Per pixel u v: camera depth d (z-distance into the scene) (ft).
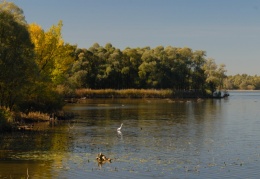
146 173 97.50
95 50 608.60
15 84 171.22
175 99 485.97
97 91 467.52
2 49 161.17
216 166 106.22
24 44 173.47
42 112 208.54
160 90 504.02
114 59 565.12
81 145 134.51
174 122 215.72
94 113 263.90
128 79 570.87
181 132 173.78
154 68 548.31
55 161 107.86
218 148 133.28
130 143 141.28
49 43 211.82
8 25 167.84
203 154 122.42
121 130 176.96
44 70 211.41
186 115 261.65
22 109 200.34
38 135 153.38
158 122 214.48
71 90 344.49
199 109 321.11
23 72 168.76
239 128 189.98
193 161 111.96
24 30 173.27
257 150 130.00
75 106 329.31
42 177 92.07
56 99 221.87
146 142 144.05
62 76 224.94
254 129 186.09
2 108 170.91
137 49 646.33
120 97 479.82
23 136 149.48
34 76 176.76
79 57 533.55
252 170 102.32
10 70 163.84
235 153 124.88
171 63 575.38
